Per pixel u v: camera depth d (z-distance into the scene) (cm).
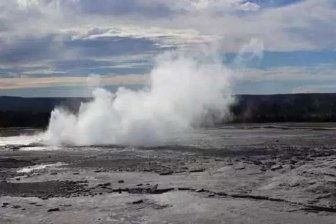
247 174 2659
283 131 7088
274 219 1767
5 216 1866
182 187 2338
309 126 8619
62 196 2209
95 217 1838
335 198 2036
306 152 3772
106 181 2552
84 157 3694
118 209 1955
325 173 2483
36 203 2073
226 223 1733
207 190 2259
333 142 4841
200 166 3030
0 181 2622
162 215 1855
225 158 3450
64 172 2914
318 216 1798
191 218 1805
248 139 5397
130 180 2570
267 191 2203
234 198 2106
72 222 1773
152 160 3416
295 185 2281
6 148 4638
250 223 1723
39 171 2978
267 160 3247
